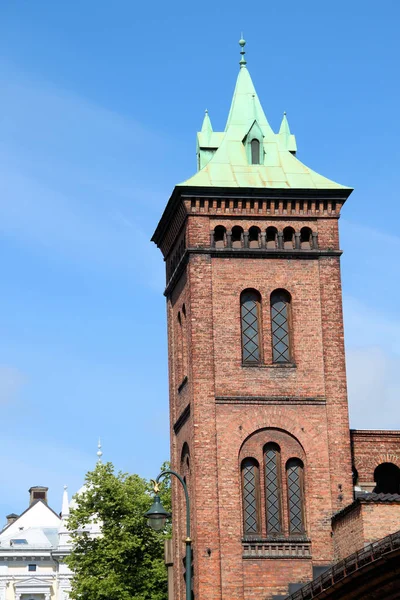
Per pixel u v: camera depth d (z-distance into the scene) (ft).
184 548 251.19
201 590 229.04
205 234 244.22
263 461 237.66
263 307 243.60
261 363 241.55
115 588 326.85
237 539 232.32
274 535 234.79
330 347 243.60
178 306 258.57
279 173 250.57
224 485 234.79
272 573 231.71
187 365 247.29
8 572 525.34
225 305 242.78
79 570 338.34
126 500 339.77
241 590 230.07
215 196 245.04
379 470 253.44
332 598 199.41
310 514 235.61
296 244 246.68
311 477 237.45
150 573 332.19
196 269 243.19
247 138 253.24
